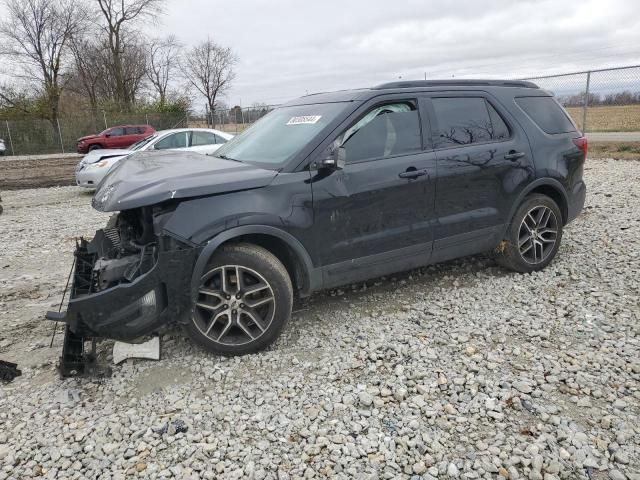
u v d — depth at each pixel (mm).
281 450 2557
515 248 4684
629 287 4387
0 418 2922
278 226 3453
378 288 4691
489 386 3021
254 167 3697
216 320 3422
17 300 4926
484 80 4684
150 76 50719
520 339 3598
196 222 3242
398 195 3934
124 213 3744
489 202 4445
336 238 3734
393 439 2607
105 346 3729
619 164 11922
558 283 4582
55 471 2461
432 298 4398
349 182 3730
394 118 4035
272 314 3480
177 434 2703
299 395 3029
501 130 4555
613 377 3066
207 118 34031
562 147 4867
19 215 9906
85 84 45000
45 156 31656
